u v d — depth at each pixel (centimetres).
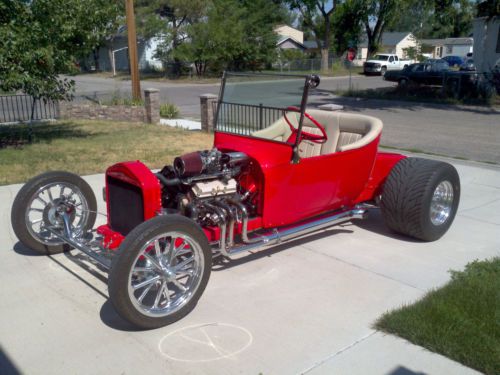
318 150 561
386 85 2958
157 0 3609
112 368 319
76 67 1093
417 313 371
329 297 411
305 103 435
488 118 1612
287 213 460
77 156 930
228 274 451
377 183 547
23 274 449
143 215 387
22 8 941
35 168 828
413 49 5044
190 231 355
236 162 427
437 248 518
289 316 381
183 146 1050
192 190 407
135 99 1579
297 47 5350
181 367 320
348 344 344
